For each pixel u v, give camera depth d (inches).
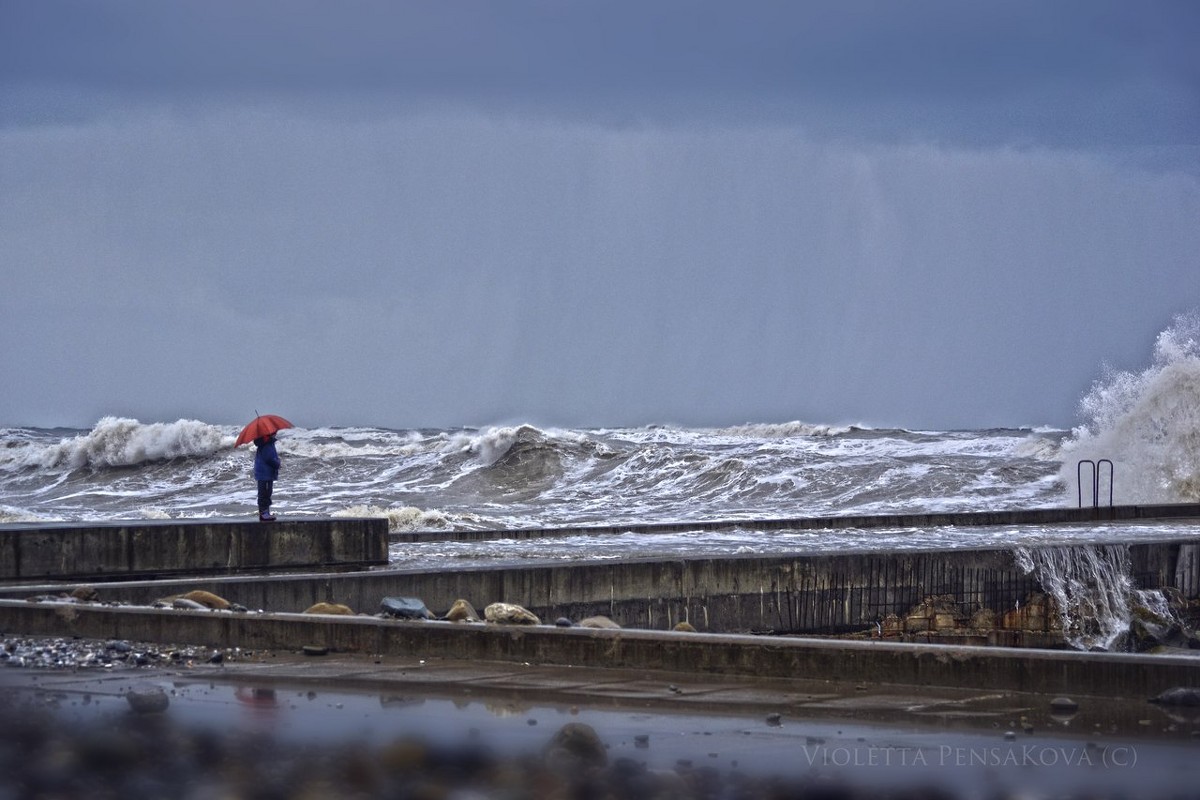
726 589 2336.4
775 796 874.8
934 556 2534.5
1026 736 1073.5
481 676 1371.8
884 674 1320.1
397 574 2085.4
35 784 879.7
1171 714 1162.6
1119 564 2716.5
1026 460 6033.5
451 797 853.2
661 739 1057.5
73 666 1437.0
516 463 6412.4
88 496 6028.5
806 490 5388.8
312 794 859.4
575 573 2209.6
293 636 1563.7
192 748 995.9
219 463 6884.8
